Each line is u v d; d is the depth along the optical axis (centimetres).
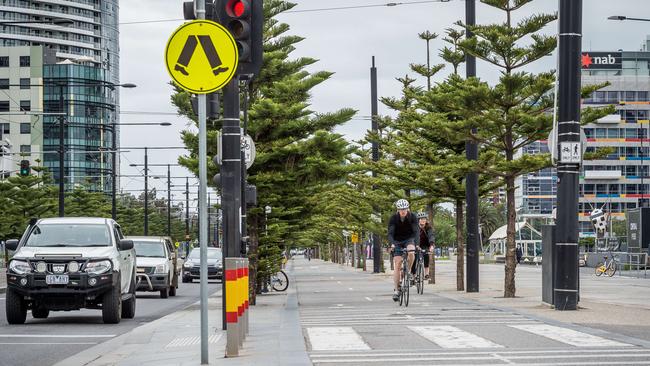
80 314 2569
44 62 18125
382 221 5684
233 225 1623
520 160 2723
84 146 17625
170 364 1205
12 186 8594
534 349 1265
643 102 17475
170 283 3697
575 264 2078
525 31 2727
